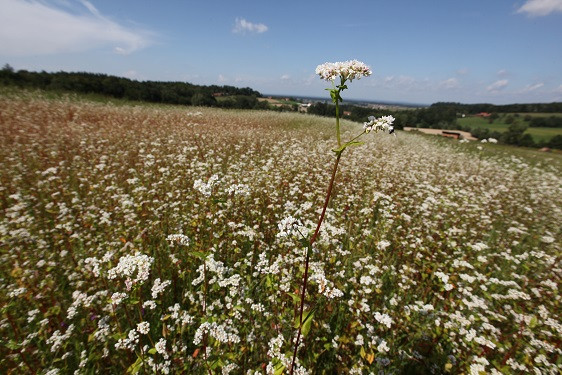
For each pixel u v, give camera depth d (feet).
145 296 12.89
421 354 11.50
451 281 15.74
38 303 11.96
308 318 7.91
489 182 36.27
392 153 49.26
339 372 10.44
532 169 49.24
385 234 20.01
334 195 27.76
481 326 12.29
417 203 26.68
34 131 39.37
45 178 25.08
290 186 27.17
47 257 14.58
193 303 12.76
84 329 11.51
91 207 19.11
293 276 14.19
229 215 20.36
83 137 37.91
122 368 10.46
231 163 34.35
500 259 19.21
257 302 13.28
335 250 16.74
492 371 9.79
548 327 12.98
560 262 18.35
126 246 15.30
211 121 65.05
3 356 10.13
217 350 9.91
